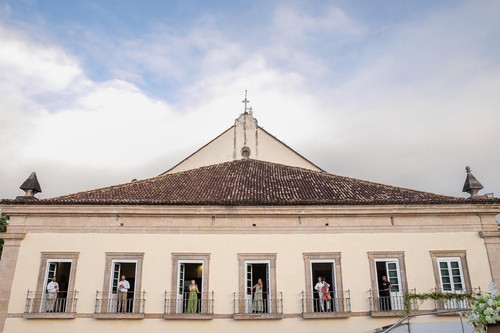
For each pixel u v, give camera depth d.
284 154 29.02
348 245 20.06
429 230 20.38
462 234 20.34
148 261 19.58
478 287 19.48
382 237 20.22
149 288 19.19
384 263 20.97
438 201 20.23
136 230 20.03
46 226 20.00
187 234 20.03
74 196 21.31
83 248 19.70
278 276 19.50
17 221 20.08
